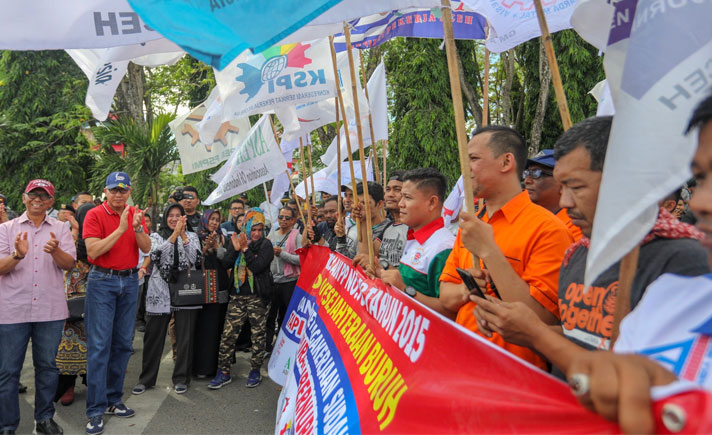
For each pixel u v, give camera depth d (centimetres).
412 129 1380
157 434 434
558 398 105
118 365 473
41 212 420
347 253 440
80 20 213
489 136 218
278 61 387
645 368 83
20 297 403
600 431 95
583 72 1259
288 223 660
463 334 142
